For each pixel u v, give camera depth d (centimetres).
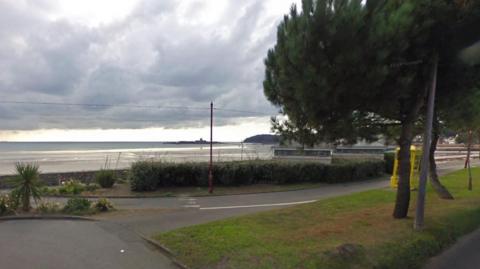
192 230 807
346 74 695
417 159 2016
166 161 2061
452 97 908
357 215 970
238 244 679
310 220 912
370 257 623
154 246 728
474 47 709
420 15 708
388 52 677
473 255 720
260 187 2005
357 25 668
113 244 752
